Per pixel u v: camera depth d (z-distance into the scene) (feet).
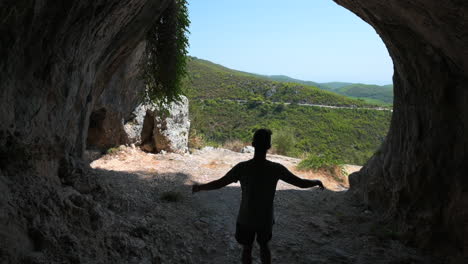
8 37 7.56
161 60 20.48
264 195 8.84
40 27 8.57
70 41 10.55
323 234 14.87
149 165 24.54
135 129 27.84
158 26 19.72
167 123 29.48
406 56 13.83
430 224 13.01
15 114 8.42
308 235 14.67
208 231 13.85
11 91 8.18
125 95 25.88
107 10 11.80
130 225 11.99
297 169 28.45
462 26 8.89
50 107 10.30
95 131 25.29
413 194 14.32
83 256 8.59
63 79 10.77
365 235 14.82
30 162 9.30
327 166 28.50
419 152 14.06
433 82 12.94
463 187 11.84
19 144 8.49
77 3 9.50
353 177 22.26
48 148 10.39
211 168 25.93
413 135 14.66
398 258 12.51
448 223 12.39
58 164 11.57
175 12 19.66
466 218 11.60
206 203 17.39
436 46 11.48
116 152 25.90
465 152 11.94
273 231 14.79
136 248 10.58
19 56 8.21
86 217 10.06
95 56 14.03
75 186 12.55
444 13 8.99
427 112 13.67
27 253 7.32
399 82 16.65
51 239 8.07
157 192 17.99
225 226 14.65
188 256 11.53
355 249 13.41
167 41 19.94
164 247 11.68
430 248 12.92
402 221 14.80
